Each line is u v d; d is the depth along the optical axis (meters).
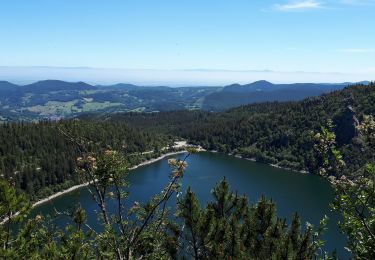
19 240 17.95
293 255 20.42
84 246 18.67
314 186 176.88
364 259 13.58
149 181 177.25
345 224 14.09
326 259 16.53
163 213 19.20
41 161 179.25
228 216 26.45
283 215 129.62
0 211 17.69
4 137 199.12
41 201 149.75
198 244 22.14
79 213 20.41
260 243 23.75
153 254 19.86
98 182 18.55
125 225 19.66
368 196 13.18
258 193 161.88
